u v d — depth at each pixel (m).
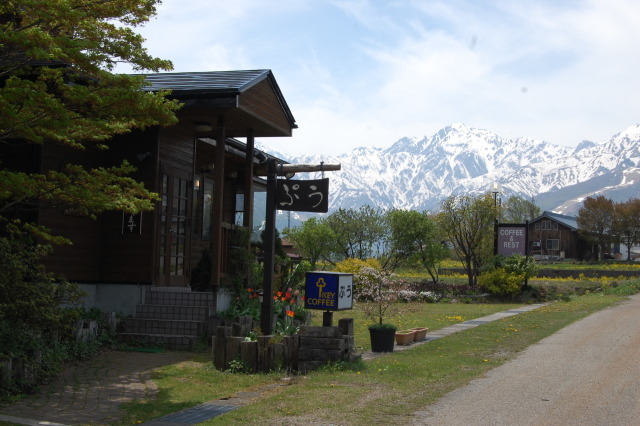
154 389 8.62
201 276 14.51
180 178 14.21
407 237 34.66
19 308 8.34
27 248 9.77
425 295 30.84
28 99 7.17
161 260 13.49
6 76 9.95
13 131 7.64
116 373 9.63
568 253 71.00
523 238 32.50
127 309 13.02
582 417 7.15
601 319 18.91
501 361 11.09
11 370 7.99
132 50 8.40
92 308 12.53
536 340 14.15
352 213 38.12
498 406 7.62
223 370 9.92
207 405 7.73
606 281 39.62
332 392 8.25
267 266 10.92
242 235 14.43
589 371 10.06
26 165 11.81
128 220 13.07
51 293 9.04
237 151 16.92
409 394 8.21
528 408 7.54
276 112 14.87
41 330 9.27
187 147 14.52
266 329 10.83
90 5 8.55
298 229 37.31
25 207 11.48
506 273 31.20
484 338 14.58
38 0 7.56
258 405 7.55
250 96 13.40
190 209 14.62
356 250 38.03
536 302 30.39
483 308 26.03
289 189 10.88
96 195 8.02
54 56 7.56
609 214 68.56
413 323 18.83
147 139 13.22
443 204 35.12
